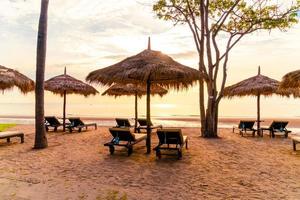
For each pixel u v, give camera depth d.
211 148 8.44
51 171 5.56
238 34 12.11
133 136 7.21
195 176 5.28
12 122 19.42
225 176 5.29
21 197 4.00
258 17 12.03
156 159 6.78
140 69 6.54
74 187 4.52
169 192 4.32
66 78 12.84
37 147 8.22
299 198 4.06
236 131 13.77
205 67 11.68
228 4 12.30
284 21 11.77
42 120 8.33
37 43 8.23
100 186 4.59
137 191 4.36
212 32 12.30
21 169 5.70
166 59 7.46
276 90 11.84
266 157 7.12
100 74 7.02
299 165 6.23
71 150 7.93
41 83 8.29
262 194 4.25
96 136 11.02
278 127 11.46
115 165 6.14
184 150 8.05
